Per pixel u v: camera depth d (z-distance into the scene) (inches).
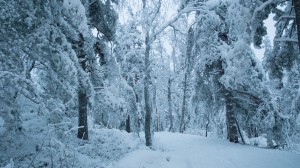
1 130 432.1
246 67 571.8
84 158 441.1
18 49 353.7
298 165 406.6
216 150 580.4
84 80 474.9
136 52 1143.0
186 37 757.9
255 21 425.1
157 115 1685.5
